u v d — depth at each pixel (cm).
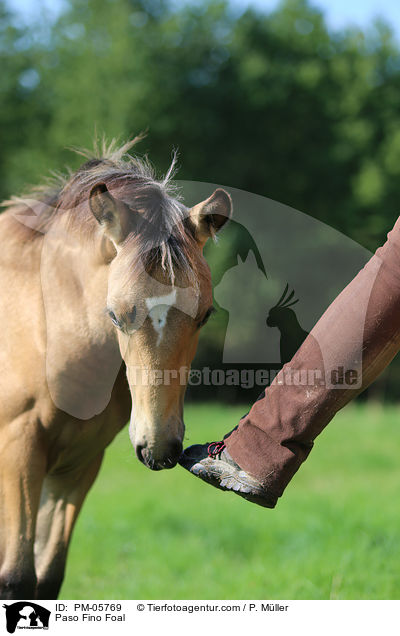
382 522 565
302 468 922
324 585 390
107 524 609
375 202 2111
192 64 2159
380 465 946
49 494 329
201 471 250
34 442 292
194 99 2067
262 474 241
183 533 589
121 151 320
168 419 241
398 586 382
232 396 1246
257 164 2080
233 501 720
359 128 2206
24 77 2514
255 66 2119
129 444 308
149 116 1994
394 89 2469
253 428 245
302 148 2173
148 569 470
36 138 2342
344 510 627
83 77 2158
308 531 549
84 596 402
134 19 2348
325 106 2245
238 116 2127
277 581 410
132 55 2128
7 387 292
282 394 241
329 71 2347
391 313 234
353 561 429
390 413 1734
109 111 2033
